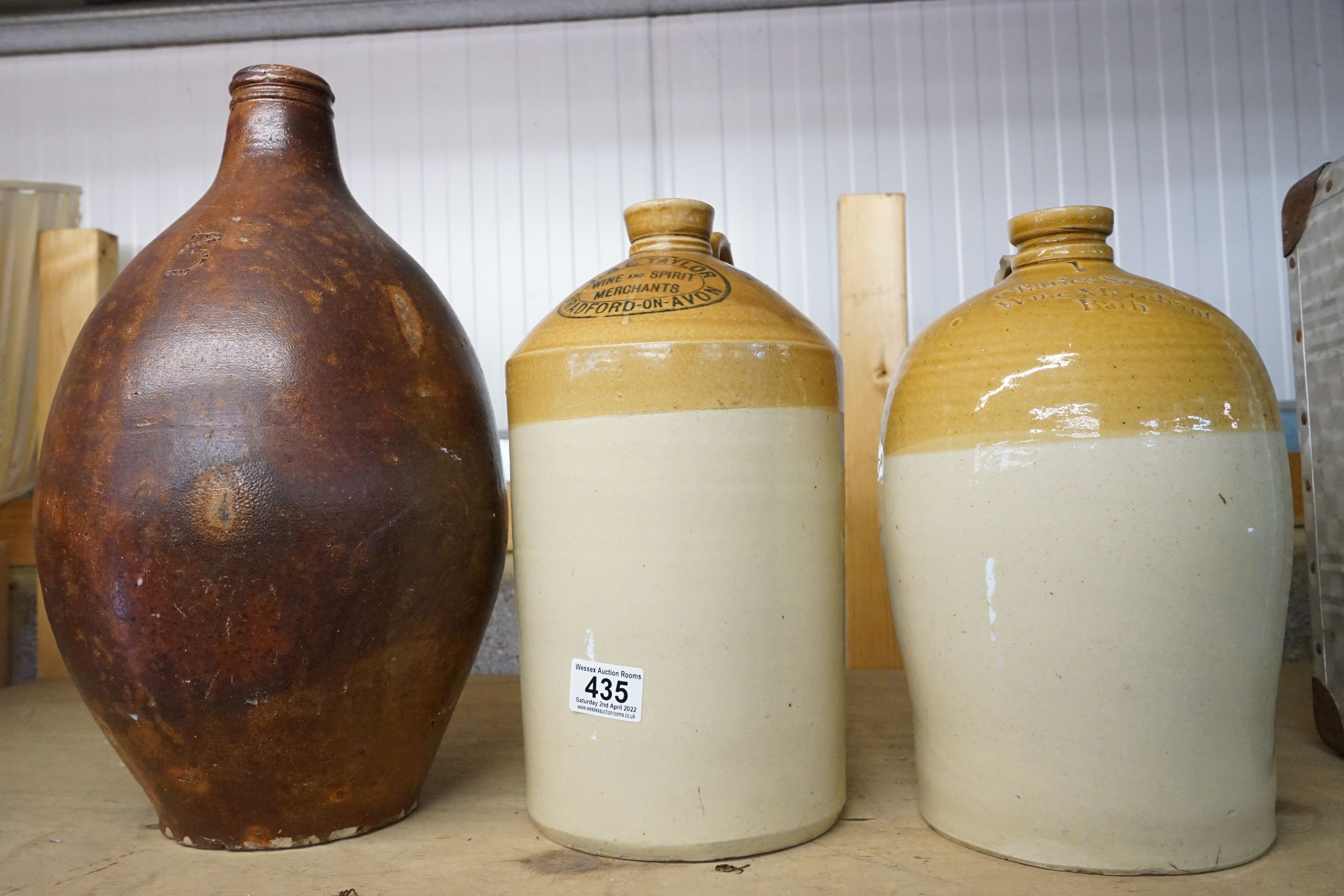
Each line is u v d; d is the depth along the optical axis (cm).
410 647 71
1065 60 153
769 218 157
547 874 67
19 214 157
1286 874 64
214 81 165
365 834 75
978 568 65
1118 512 61
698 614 67
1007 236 154
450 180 162
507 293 162
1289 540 67
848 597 142
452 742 104
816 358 71
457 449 74
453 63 161
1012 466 63
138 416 66
